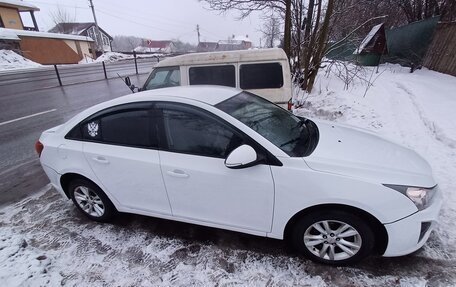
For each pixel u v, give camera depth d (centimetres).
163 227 298
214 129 240
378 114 623
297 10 847
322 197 210
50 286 222
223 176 231
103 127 281
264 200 227
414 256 239
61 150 297
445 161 395
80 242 280
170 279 229
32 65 2497
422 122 560
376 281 218
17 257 249
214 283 223
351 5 880
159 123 257
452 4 1493
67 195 323
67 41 3300
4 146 571
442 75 1069
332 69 1139
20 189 397
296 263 239
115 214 314
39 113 834
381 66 1498
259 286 218
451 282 213
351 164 219
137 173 264
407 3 1753
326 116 666
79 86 1341
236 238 275
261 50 561
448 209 293
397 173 215
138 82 1441
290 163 219
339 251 232
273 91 553
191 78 592
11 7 3112
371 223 214
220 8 976
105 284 226
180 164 245
